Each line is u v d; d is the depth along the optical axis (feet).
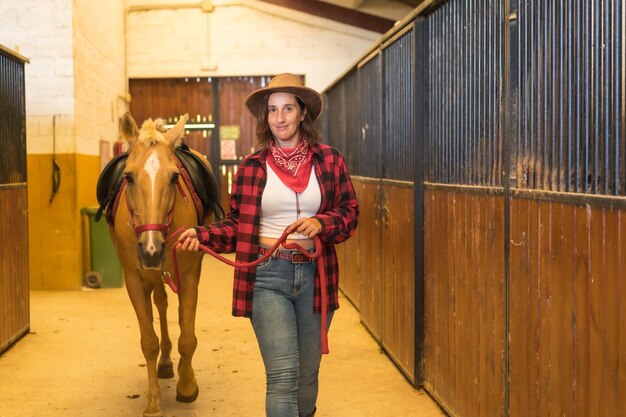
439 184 11.38
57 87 23.36
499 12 8.77
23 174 17.19
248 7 34.88
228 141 35.81
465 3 10.12
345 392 12.60
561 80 7.04
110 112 29.81
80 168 24.14
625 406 5.94
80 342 16.48
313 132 8.53
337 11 34.68
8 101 16.19
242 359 14.93
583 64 6.59
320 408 11.74
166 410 11.72
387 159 15.24
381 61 15.58
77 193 23.65
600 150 6.34
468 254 10.01
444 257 11.19
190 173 12.04
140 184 9.78
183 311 11.58
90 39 25.99
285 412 7.88
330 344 16.16
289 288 8.21
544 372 7.47
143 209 9.70
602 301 6.28
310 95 8.30
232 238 8.47
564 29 6.95
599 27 6.32
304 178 8.30
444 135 11.26
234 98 35.76
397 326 14.06
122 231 10.78
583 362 6.63
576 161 6.76
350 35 35.06
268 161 8.40
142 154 10.03
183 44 35.04
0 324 15.19
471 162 9.95
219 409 11.80
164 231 9.95
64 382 13.35
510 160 8.32
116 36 31.65
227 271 28.91
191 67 35.12
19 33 23.20
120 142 28.50
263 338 8.10
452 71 10.80
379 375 13.65
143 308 11.09
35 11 23.15
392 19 33.12
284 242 7.97
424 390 12.62
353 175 20.71
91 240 24.12
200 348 15.85
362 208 18.44
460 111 10.41
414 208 12.46
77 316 19.38
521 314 8.05
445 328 11.21
